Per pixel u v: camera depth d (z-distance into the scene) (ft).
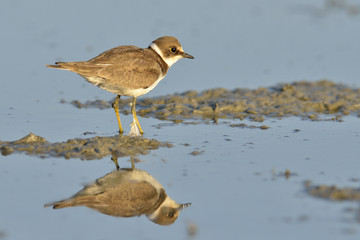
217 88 53.21
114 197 30.42
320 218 26.35
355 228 25.29
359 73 57.11
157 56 42.91
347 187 29.58
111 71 38.58
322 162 34.27
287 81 55.57
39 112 46.11
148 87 40.65
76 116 45.52
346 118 44.73
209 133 41.11
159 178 32.30
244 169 33.32
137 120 41.55
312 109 47.60
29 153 35.94
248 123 43.86
